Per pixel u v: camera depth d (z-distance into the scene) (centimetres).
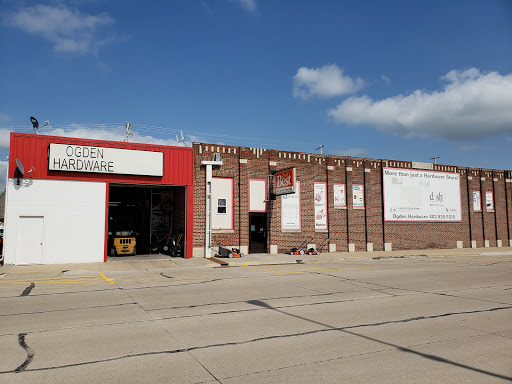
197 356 648
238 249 2470
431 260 2541
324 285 1411
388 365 607
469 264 2245
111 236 2555
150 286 1383
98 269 1875
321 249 2756
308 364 611
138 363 614
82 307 1023
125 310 988
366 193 2964
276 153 2659
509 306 1060
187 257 2289
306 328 827
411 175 3175
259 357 643
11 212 1928
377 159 3044
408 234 3117
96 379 551
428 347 701
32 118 1953
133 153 2155
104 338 748
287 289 1320
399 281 1516
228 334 778
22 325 838
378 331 807
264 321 883
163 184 2255
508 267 2062
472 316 943
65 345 705
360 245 2911
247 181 2542
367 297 1180
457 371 582
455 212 3366
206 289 1315
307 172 2758
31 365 605
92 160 2061
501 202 3622
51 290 1298
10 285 1411
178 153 2302
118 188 2759
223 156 2477
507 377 559
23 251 1945
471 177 3481
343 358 640
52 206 1998
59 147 1998
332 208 2822
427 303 1095
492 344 720
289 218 2667
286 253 2628
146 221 2723
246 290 1296
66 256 2014
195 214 2345
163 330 805
